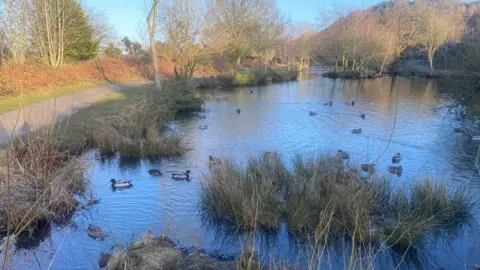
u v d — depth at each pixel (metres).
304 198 8.78
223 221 8.72
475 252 7.55
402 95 32.66
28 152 9.92
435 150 15.00
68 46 38.97
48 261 7.11
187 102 24.83
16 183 8.70
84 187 10.62
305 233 7.95
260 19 52.72
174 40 30.03
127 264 6.22
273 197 8.96
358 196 8.62
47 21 31.83
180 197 10.11
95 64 37.34
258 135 17.67
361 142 16.27
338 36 57.41
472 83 19.58
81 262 7.08
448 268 7.04
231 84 40.97
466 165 13.02
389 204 8.96
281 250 7.49
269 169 10.48
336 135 17.61
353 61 55.25
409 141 16.45
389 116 22.55
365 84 42.75
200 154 14.32
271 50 62.31
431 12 56.28
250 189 9.08
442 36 49.25
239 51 52.25
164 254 6.67
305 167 10.67
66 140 13.58
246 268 6.40
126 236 8.03
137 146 13.87
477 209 9.26
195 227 8.47
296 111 24.56
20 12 27.52
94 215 9.05
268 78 46.38
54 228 8.38
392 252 7.40
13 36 26.91
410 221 8.02
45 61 32.38
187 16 29.78
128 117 17.22
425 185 9.13
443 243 7.88
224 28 49.09
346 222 7.96
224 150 14.88
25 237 7.93
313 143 16.09
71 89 26.88
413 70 55.62
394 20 60.59
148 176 11.80
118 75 38.75
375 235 7.60
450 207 8.59
